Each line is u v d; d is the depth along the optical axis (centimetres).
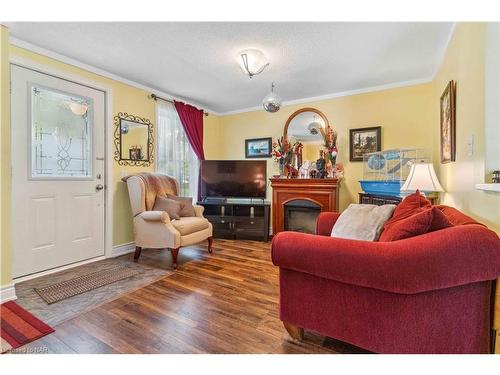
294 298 143
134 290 219
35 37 228
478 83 155
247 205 404
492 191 133
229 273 259
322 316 136
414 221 122
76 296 207
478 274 103
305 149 406
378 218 174
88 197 290
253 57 252
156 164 365
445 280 105
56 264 263
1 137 193
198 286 228
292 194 392
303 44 238
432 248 107
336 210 367
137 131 340
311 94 388
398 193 280
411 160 308
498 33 141
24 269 239
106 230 307
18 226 235
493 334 113
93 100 293
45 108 255
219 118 495
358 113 368
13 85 231
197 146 426
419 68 294
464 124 185
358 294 126
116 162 316
